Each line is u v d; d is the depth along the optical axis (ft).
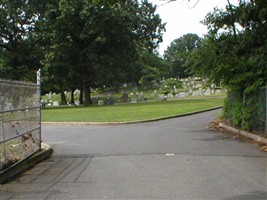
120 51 159.53
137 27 158.92
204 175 28.12
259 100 49.03
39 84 39.04
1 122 28.60
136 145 43.70
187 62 72.59
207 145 43.32
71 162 34.73
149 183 25.86
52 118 86.58
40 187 25.53
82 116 89.76
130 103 151.43
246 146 42.52
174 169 30.35
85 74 164.25
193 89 229.25
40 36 156.56
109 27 148.56
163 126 66.28
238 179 26.81
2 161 28.43
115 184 25.81
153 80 290.97
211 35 65.26
